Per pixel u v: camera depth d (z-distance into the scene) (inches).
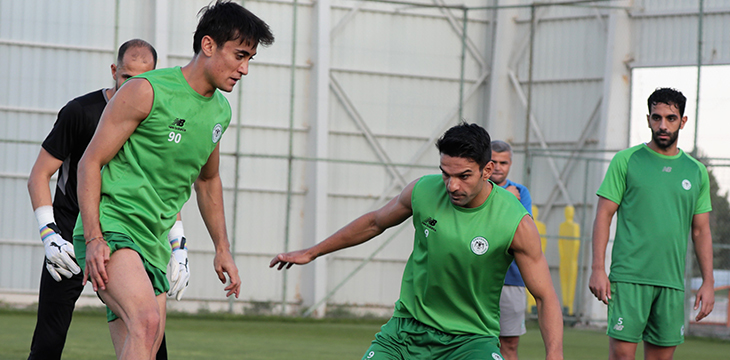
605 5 1483.8
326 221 1457.9
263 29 344.2
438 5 1472.7
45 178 394.0
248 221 1412.4
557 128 1529.3
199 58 345.1
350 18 1492.4
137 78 341.4
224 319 1311.5
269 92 1429.6
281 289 1425.9
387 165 1469.0
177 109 342.3
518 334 562.6
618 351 504.1
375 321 1400.1
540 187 1541.6
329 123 1480.1
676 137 502.6
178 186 358.9
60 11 1337.4
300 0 1451.8
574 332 1302.9
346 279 1455.5
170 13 1378.0
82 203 330.3
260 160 1421.0
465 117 1556.3
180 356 733.3
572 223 1396.4
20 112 1315.2
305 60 1455.5
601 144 1478.8
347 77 1489.9
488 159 322.0
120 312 322.0
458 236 335.6
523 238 335.6
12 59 1316.4
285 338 1002.7
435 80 1539.1
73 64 1339.8
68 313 411.2
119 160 346.0
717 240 1434.5
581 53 1513.3
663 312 501.4
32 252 1306.6
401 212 360.8
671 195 499.8
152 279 358.6
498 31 1556.3
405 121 1520.7
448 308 351.3
